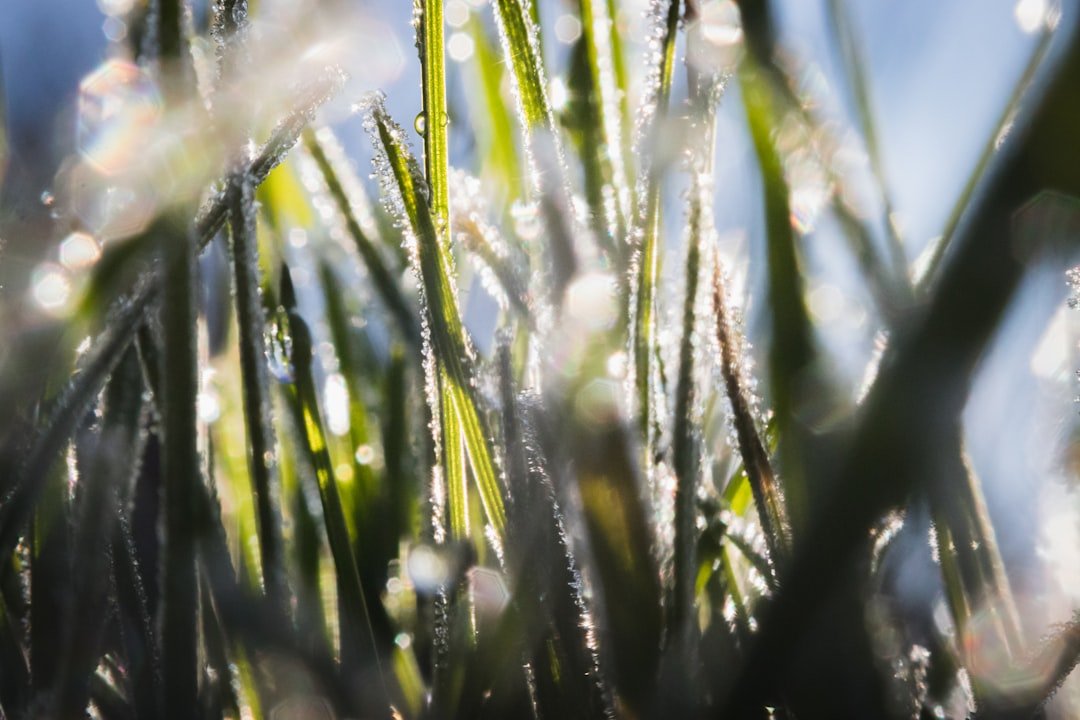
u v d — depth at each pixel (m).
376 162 0.31
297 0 0.30
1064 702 0.29
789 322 0.29
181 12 0.28
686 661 0.27
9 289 0.30
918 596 0.29
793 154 0.31
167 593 0.27
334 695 0.28
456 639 0.29
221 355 0.35
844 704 0.26
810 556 0.24
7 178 0.32
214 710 0.28
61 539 0.29
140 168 0.29
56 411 0.28
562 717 0.28
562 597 0.28
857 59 0.31
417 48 0.31
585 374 0.28
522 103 0.30
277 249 0.36
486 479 0.29
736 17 0.30
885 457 0.24
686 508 0.28
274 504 0.29
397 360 0.34
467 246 0.31
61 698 0.28
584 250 0.29
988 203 0.21
